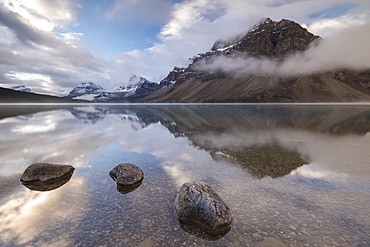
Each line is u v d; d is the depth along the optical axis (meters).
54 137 17.84
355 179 8.35
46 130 21.89
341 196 6.96
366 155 11.77
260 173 9.14
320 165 10.10
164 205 6.51
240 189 7.55
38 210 6.21
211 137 17.83
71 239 4.91
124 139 17.08
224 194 7.16
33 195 7.20
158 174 9.15
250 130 21.80
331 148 13.55
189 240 4.91
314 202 6.58
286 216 5.82
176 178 8.67
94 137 17.98
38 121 30.72
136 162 10.88
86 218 5.78
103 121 31.84
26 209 6.26
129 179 8.09
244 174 9.05
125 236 5.03
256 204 6.48
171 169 9.79
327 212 6.00
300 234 5.04
